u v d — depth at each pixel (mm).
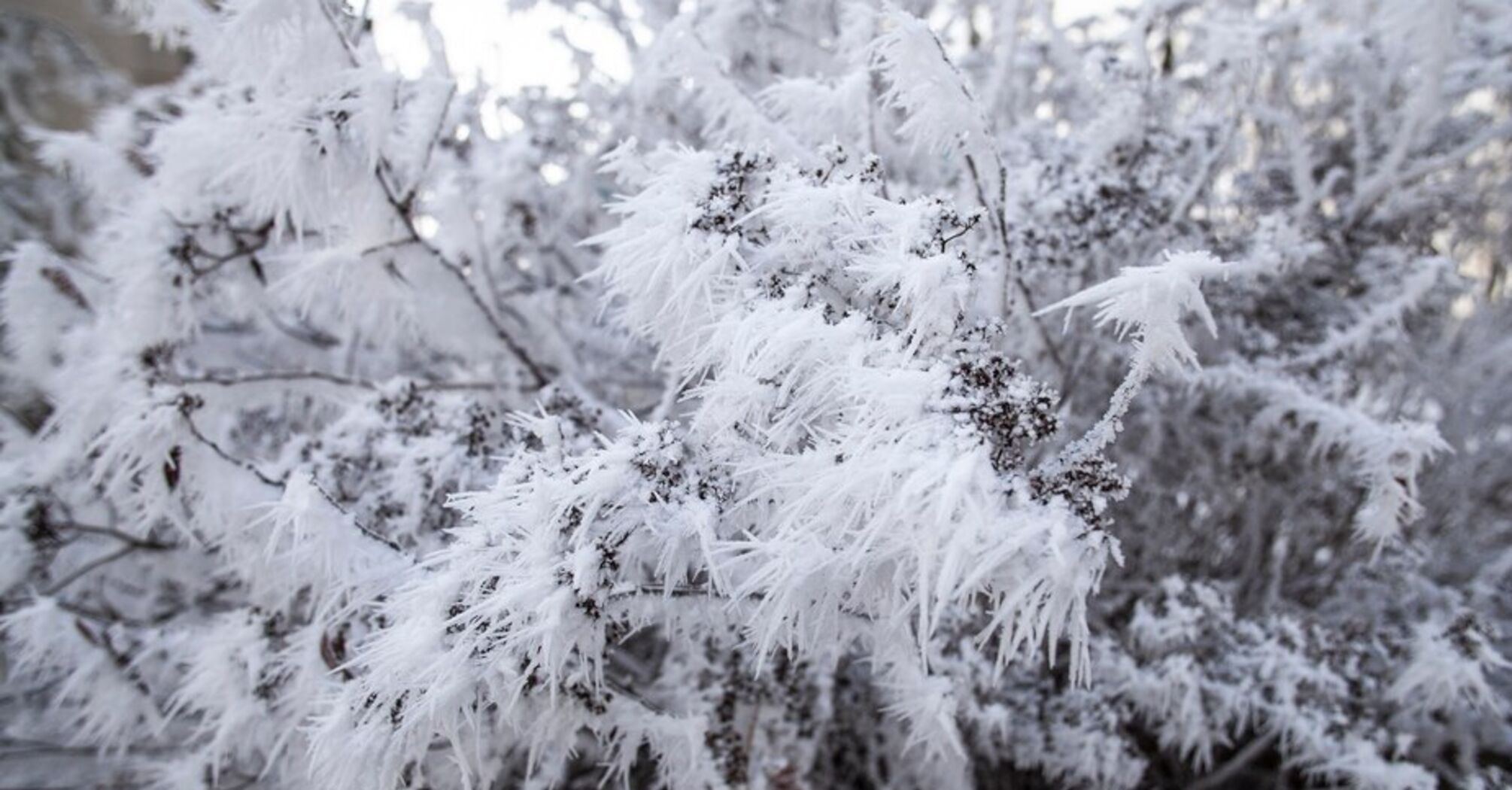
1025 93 2652
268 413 2418
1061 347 1893
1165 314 909
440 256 1772
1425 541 2705
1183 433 2277
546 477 1040
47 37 4129
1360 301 2301
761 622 1066
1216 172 2266
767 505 1087
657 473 1058
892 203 1076
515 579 1028
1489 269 3336
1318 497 2400
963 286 979
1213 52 2100
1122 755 1852
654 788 1820
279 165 1472
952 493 805
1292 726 1801
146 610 2324
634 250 1113
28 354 2068
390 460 1721
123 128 2199
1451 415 2844
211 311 2244
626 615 1188
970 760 1922
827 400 1008
